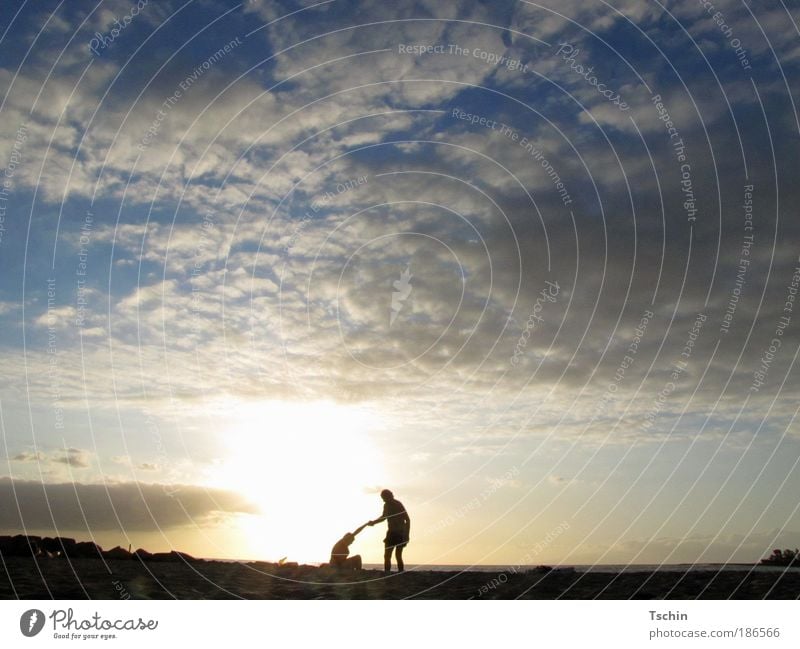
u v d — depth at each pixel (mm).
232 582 14305
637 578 15312
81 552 17500
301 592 13812
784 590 14172
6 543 17062
